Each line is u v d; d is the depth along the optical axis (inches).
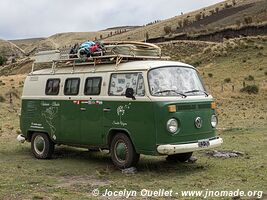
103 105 400.5
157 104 358.9
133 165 383.6
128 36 5477.4
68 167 413.1
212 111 397.1
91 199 290.0
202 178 350.9
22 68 3789.4
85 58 425.4
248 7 4456.2
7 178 358.3
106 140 399.5
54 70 463.8
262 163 403.9
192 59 2226.9
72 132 433.4
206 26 3961.6
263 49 2062.0
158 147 356.8
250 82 1579.7
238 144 527.2
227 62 1971.0
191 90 389.1
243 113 995.3
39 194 302.0
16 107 1127.6
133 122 373.7
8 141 604.4
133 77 380.2
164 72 382.3
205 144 377.1
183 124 365.7
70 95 436.5
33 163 438.3
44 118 464.8
